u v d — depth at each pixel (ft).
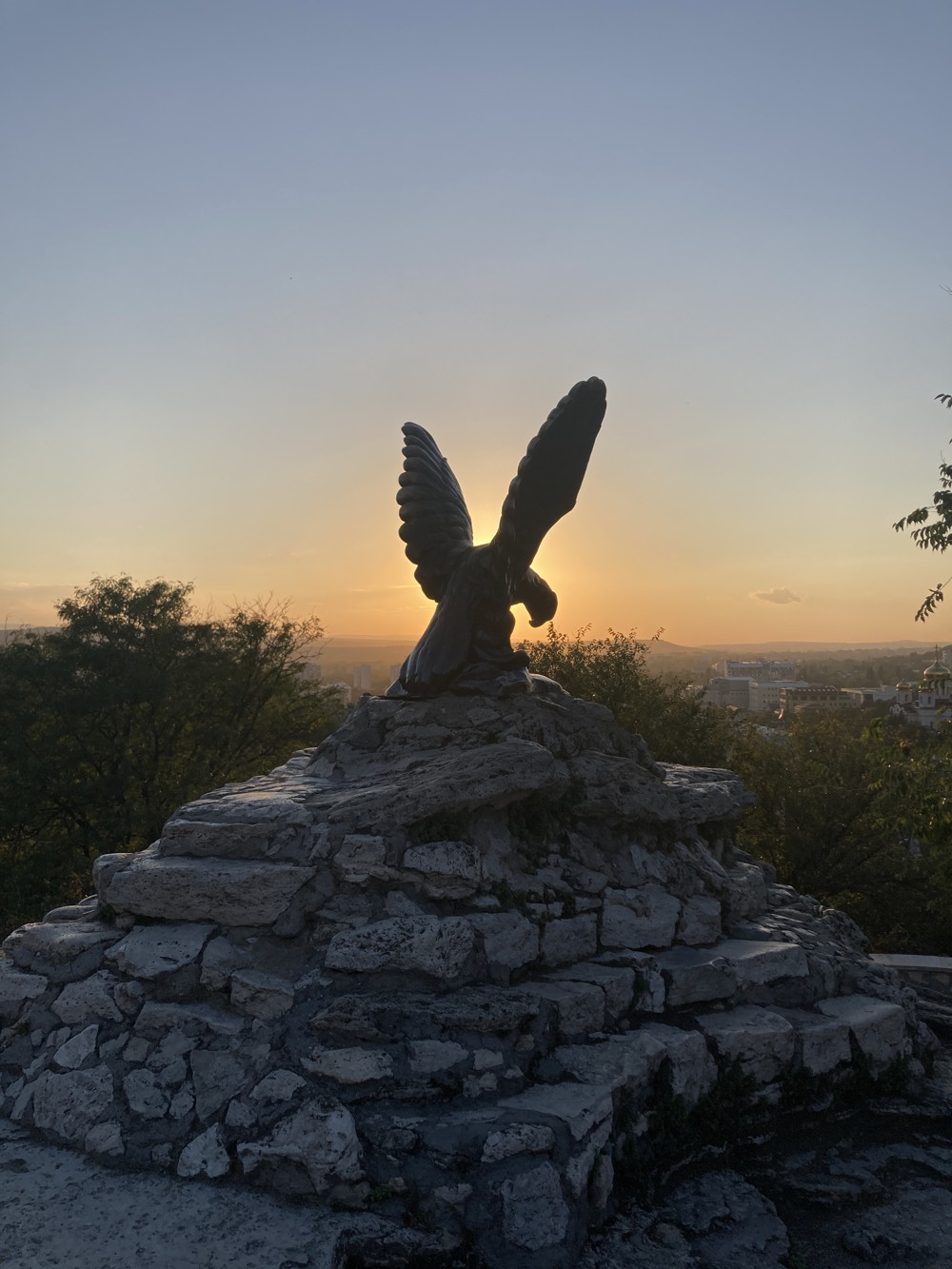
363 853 19.19
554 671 86.69
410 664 24.67
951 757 39.83
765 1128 19.29
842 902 81.35
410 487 25.55
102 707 71.00
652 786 23.52
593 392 19.80
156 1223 14.70
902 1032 21.66
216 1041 17.62
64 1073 17.89
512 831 21.30
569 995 18.66
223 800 22.80
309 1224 14.70
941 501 36.63
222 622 83.41
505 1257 14.34
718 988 20.63
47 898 65.05
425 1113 15.97
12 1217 14.80
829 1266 15.76
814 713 101.14
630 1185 16.99
